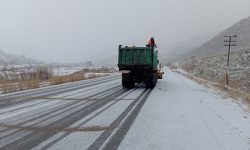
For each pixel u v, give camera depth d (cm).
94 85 2592
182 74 4869
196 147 673
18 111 1182
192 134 790
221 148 663
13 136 782
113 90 2078
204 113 1108
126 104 1355
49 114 1107
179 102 1412
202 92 1938
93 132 820
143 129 851
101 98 1600
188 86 2395
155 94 1784
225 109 1222
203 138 748
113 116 1055
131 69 2219
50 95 1781
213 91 2047
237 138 746
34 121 976
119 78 3834
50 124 927
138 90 2066
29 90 2145
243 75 3588
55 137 768
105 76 4500
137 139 743
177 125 899
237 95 1786
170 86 2389
